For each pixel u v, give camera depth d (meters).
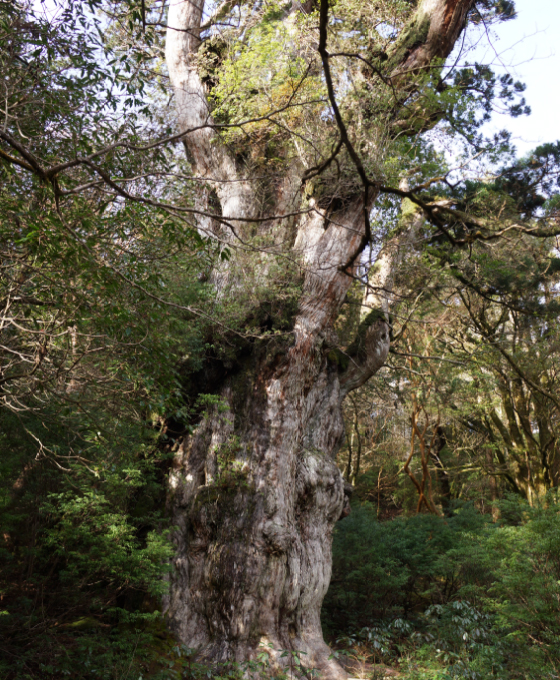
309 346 10.37
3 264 5.34
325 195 10.41
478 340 18.88
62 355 5.67
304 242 10.89
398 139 10.55
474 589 10.75
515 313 18.33
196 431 10.52
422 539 14.65
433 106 10.16
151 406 5.77
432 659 8.12
